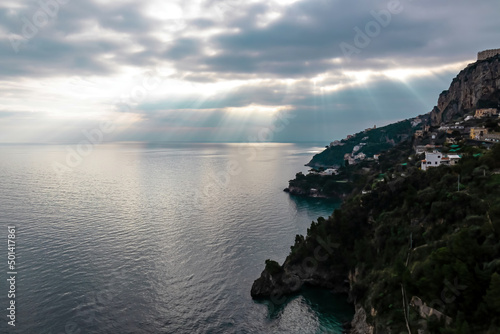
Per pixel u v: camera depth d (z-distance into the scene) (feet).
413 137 645.10
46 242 344.69
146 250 336.29
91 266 293.23
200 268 302.66
